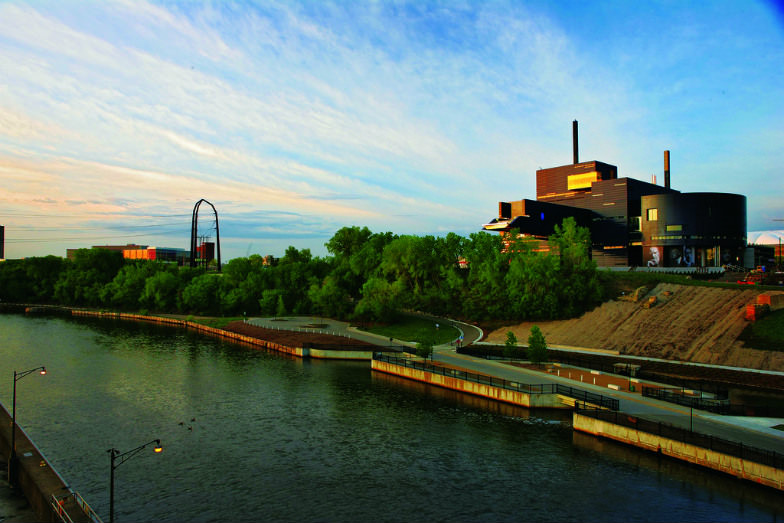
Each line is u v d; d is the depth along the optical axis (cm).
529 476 3962
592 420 4775
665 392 5366
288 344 9631
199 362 8619
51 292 19925
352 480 3969
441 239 12662
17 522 3284
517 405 5766
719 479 3753
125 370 7900
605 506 3472
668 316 8675
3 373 7612
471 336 9856
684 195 17450
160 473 4109
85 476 4050
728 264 17600
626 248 19812
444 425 5184
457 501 3609
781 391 5697
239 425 5272
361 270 13538
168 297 16450
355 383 7044
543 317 10081
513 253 11288
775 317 7462
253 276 15262
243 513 3481
